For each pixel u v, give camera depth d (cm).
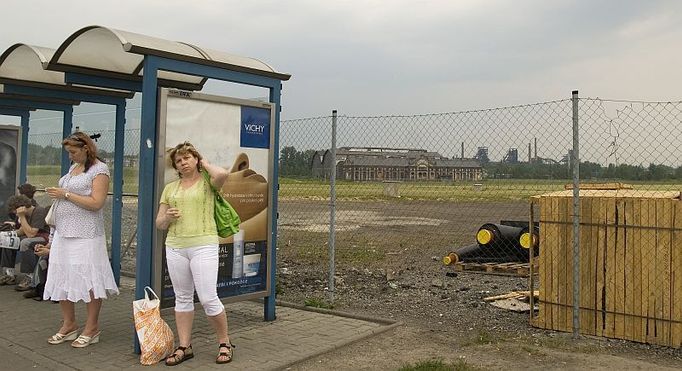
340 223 1962
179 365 493
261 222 625
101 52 594
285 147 837
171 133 533
